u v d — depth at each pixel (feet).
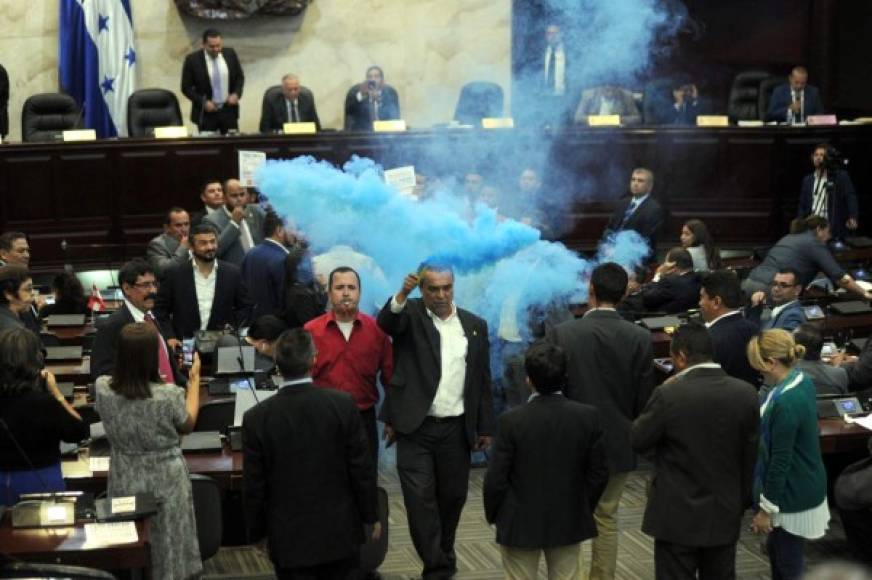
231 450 23.30
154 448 19.48
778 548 21.13
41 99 47.96
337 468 18.20
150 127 48.03
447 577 23.32
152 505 18.49
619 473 21.01
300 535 18.01
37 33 52.29
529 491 18.75
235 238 37.70
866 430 24.59
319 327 22.91
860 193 49.24
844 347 31.07
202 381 27.53
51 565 15.67
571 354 21.02
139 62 53.52
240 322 31.32
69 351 29.55
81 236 45.14
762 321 30.48
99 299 35.42
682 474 18.79
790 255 35.83
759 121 50.96
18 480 19.43
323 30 54.75
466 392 22.72
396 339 23.02
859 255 43.73
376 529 20.53
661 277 34.12
